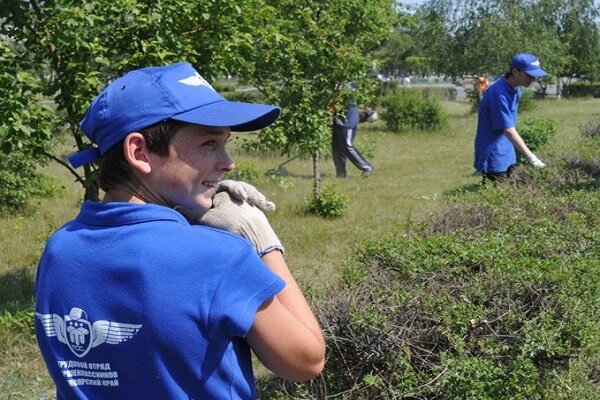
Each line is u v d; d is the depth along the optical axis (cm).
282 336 169
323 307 395
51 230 855
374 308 385
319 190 1088
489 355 367
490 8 2984
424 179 1472
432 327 381
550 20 3188
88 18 522
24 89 535
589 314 385
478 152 834
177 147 173
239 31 612
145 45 538
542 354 379
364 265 440
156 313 162
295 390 398
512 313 376
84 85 534
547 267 409
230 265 165
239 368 171
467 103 3797
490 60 2962
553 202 609
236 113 173
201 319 162
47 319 176
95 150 185
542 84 3881
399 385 361
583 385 395
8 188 1070
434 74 3416
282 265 193
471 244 457
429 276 421
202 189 178
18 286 718
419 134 2456
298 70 982
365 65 1005
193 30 583
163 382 164
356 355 378
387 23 1044
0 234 941
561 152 912
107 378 170
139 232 168
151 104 170
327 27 993
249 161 1553
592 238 500
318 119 970
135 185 177
